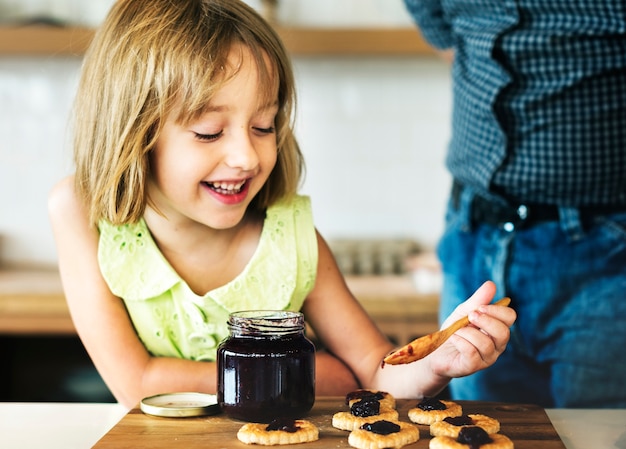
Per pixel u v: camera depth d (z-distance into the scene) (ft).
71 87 11.10
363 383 4.96
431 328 9.27
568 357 5.47
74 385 10.22
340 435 3.65
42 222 11.24
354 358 5.03
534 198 5.47
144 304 4.85
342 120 11.18
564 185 5.37
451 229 5.98
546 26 5.24
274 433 3.53
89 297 4.82
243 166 4.20
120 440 3.54
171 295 4.88
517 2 5.28
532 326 5.52
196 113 4.19
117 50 4.47
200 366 4.65
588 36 5.20
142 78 4.34
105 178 4.58
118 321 4.79
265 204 5.03
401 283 10.04
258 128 4.39
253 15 4.52
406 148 11.19
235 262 5.00
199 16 4.34
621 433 4.10
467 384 5.77
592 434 4.09
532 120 5.36
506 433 3.67
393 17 11.05
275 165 4.92
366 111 11.16
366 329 5.09
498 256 5.58
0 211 11.22
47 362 10.19
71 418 4.39
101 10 10.75
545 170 5.37
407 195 11.23
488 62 5.49
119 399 4.78
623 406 5.42
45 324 9.37
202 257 4.94
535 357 5.57
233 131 4.25
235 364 3.78
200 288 4.98
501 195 5.54
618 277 5.37
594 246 5.39
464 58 5.93
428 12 6.27
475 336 3.98
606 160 5.34
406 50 10.31
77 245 4.88
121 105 4.43
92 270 4.83
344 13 11.09
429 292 9.39
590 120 5.31
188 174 4.29
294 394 3.78
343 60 11.10
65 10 10.95
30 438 4.03
